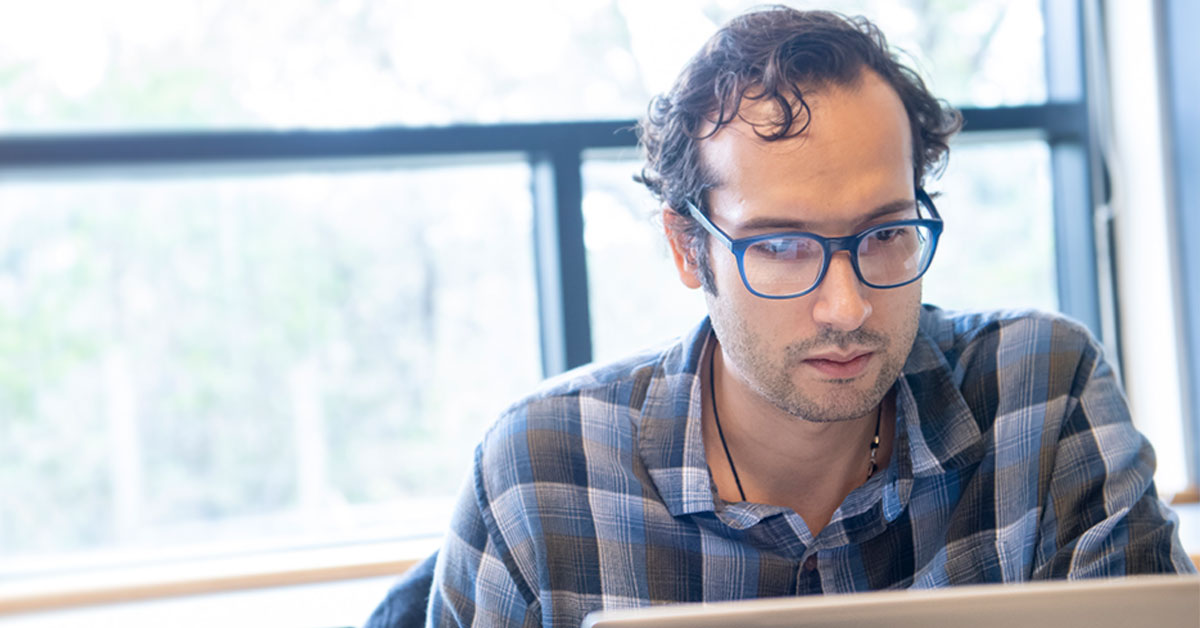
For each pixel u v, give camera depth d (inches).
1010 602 24.2
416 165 82.1
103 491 80.4
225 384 81.7
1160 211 85.9
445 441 84.7
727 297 37.3
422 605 47.6
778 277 35.4
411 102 81.0
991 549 41.8
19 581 75.3
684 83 39.8
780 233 35.0
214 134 76.9
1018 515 41.8
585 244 82.8
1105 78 88.7
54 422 79.5
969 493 42.3
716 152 36.9
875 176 34.8
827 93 34.9
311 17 79.4
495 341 84.7
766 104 35.3
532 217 84.4
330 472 83.3
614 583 42.2
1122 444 41.7
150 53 77.2
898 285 35.3
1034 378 42.9
